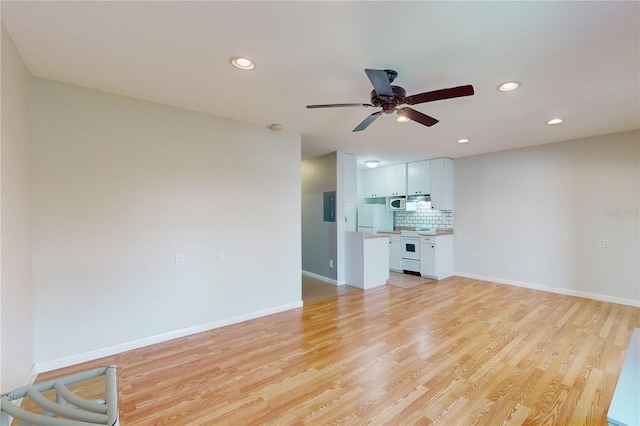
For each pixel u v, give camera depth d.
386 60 2.12
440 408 1.98
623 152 4.02
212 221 3.31
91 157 2.63
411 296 4.57
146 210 2.90
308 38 1.85
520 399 2.06
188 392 2.16
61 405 1.11
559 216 4.62
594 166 4.26
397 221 7.09
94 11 1.59
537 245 4.86
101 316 2.67
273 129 3.77
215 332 3.22
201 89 2.62
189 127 3.15
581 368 2.44
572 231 4.49
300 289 4.10
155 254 2.95
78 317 2.57
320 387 2.22
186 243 3.13
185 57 2.09
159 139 2.97
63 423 1.01
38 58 2.10
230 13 1.61
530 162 4.91
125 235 2.79
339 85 2.53
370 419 1.88
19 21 1.68
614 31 1.76
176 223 3.07
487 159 5.45
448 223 6.09
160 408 1.99
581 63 2.15
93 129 2.63
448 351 2.76
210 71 2.29
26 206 2.22
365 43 1.91
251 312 3.62
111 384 1.27
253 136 3.62
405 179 6.39
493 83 2.47
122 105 2.77
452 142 4.55
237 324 3.45
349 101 2.90
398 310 3.92
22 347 2.09
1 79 1.70
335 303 4.24
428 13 1.61
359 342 2.97
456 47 1.95
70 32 1.79
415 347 2.85
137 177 2.85
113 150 2.73
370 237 5.12
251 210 3.62
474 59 2.10
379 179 6.93
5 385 1.75
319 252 5.70
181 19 1.67
